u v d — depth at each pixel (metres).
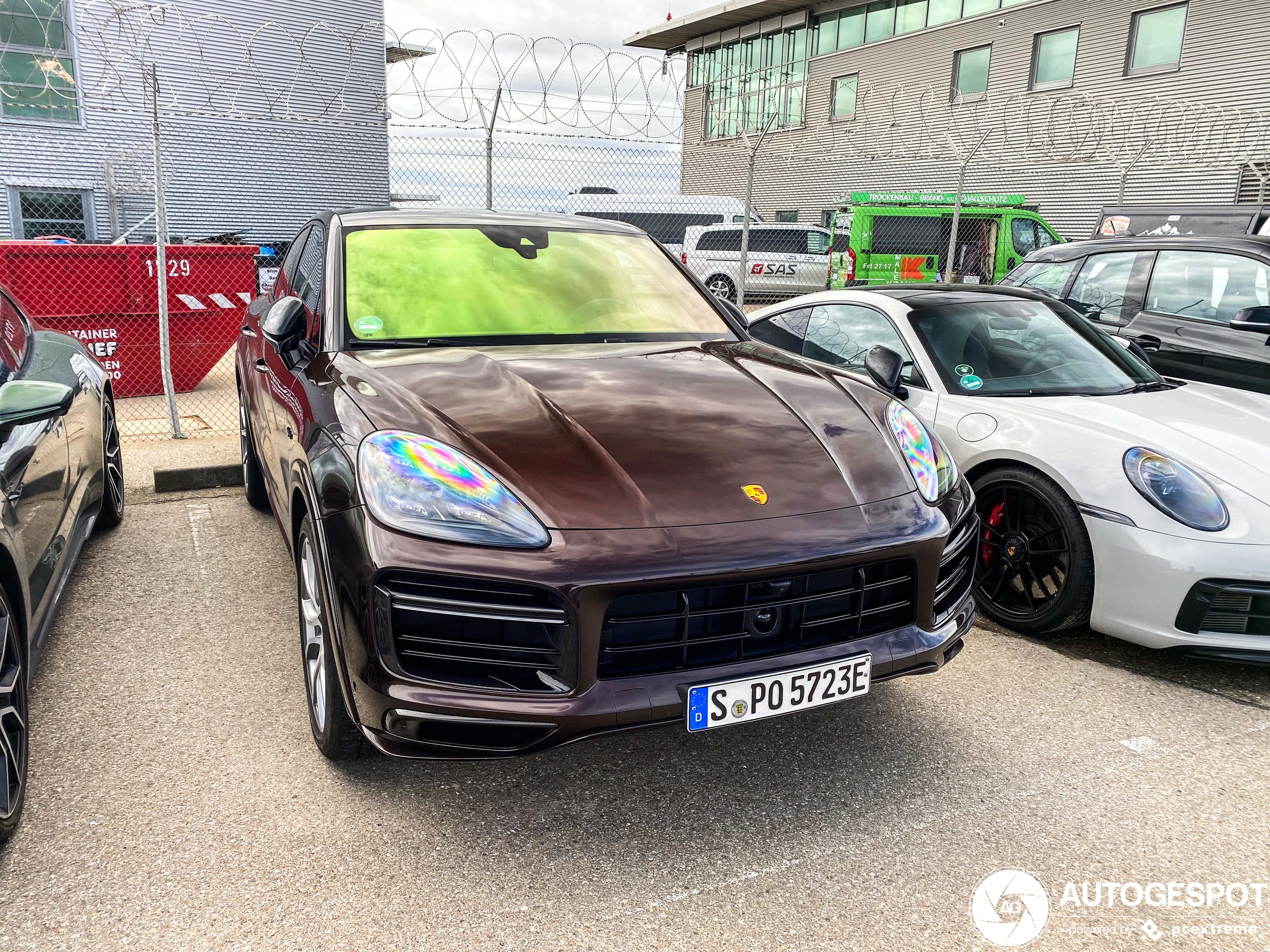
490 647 1.92
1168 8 17.45
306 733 2.55
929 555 2.15
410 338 2.78
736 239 17.16
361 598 1.94
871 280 14.63
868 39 23.03
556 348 2.82
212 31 17.55
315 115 18.86
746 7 24.56
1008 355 3.85
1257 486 2.95
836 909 1.90
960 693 2.90
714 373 2.65
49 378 3.20
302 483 2.31
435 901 1.90
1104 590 3.09
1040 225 15.02
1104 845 2.12
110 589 3.61
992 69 20.48
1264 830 2.19
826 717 2.73
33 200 16.17
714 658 2.00
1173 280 5.47
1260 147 11.94
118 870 1.97
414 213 3.38
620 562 1.87
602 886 1.96
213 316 7.88
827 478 2.17
